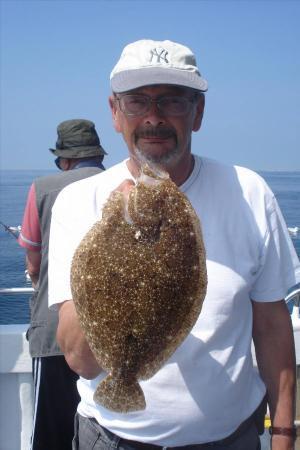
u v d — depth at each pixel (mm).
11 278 10344
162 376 2172
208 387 2186
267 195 2361
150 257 1905
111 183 2361
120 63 2270
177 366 2168
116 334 1907
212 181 2357
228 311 2217
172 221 1941
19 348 3488
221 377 2203
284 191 90188
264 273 2328
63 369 3357
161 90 2209
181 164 2307
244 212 2299
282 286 2340
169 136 2238
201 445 2227
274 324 2369
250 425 2359
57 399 3381
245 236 2279
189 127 2291
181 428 2182
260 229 2297
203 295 1953
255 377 2414
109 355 1925
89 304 1901
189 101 2256
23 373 3518
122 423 2219
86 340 2008
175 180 2322
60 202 2383
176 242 1930
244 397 2299
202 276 1943
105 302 1894
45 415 3385
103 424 2264
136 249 1907
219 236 2268
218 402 2203
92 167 3711
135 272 1896
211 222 2283
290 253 2387
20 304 5523
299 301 3508
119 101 2297
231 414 2248
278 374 2361
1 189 99188
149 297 1900
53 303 2219
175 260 1920
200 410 2182
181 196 1992
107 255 1899
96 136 3988
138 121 2244
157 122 2213
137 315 1900
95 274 1893
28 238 3533
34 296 3498
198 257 1943
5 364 3480
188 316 1951
